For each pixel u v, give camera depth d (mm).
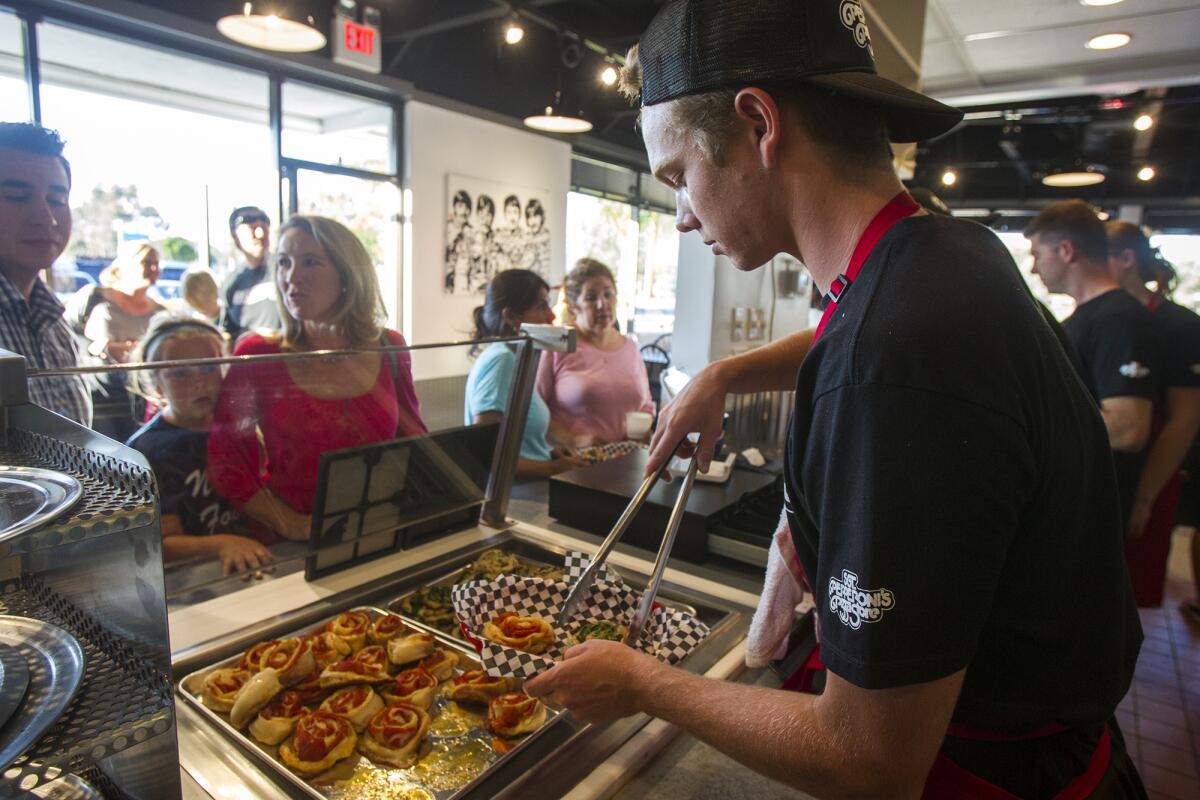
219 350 1542
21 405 647
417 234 4523
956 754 665
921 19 2242
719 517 1405
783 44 566
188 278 3596
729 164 625
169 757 525
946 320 498
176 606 1088
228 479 1060
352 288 1718
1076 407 600
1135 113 5426
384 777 803
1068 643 624
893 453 485
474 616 1101
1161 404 2166
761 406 2154
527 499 1776
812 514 584
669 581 1289
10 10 2873
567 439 2545
